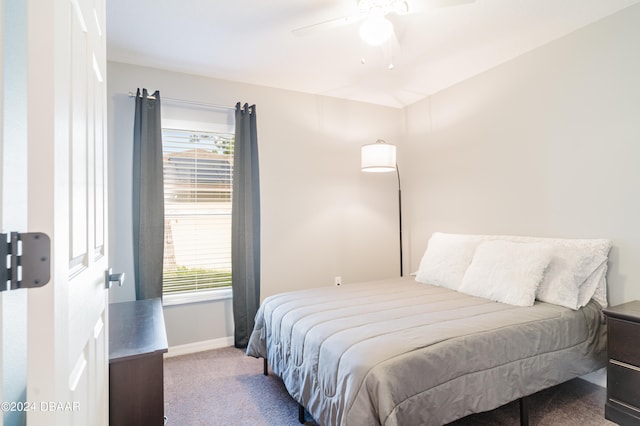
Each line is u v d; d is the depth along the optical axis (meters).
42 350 0.60
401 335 1.65
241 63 2.91
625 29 2.21
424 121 3.83
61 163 0.67
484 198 3.16
